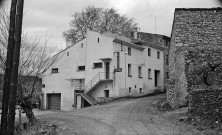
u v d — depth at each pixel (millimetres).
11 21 10797
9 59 10953
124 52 35594
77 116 20641
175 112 18234
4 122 10812
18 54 9781
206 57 19453
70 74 37656
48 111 36062
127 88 35625
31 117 15984
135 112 20906
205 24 20547
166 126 14891
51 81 39438
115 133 13836
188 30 20609
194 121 15078
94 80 34781
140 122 16469
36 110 38344
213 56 19453
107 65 34188
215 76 18750
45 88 39875
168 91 21766
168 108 21016
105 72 34031
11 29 10805
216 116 14742
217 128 13547
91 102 32688
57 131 14828
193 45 20406
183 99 19500
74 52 37625
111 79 33156
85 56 36344
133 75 37188
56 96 39156
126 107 24297
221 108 14828
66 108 37500
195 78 18969
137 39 41969
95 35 35406
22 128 15016
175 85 21125
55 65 39156
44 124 16750
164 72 44688
